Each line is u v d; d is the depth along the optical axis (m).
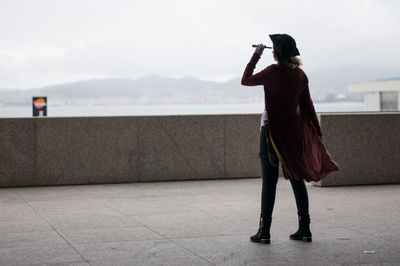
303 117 5.14
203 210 6.86
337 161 8.98
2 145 9.16
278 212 6.66
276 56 5.01
